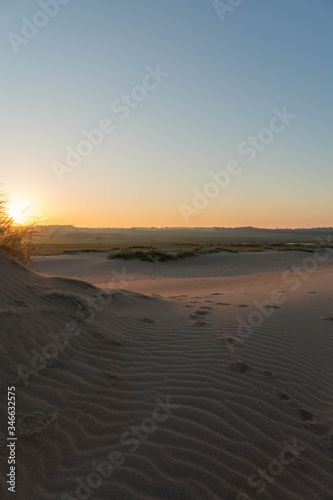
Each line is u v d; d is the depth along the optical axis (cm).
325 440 319
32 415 308
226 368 437
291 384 415
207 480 265
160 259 2916
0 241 695
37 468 263
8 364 365
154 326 592
